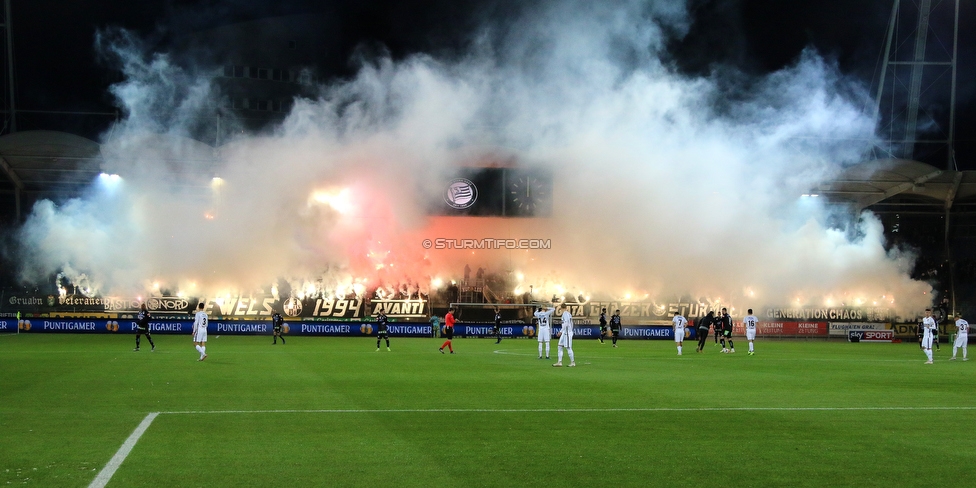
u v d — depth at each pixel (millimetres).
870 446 10539
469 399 15195
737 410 13766
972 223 59812
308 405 14234
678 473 8969
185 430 11531
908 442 10852
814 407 14180
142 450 10062
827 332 53688
